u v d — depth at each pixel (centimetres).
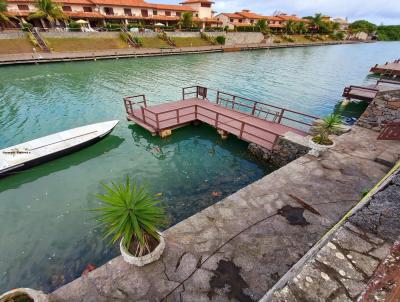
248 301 361
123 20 4962
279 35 7212
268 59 4175
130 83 2269
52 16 3825
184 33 4994
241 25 6731
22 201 784
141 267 409
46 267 555
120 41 4119
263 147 974
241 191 609
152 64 3288
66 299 360
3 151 934
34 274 540
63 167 974
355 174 674
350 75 2970
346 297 179
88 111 1572
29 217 712
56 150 969
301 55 4912
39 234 648
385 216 256
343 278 193
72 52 3416
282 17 8500
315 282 190
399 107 872
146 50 3962
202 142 1170
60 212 732
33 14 3762
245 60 3969
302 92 2164
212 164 993
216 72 2923
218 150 1101
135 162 1013
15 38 3272
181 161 1016
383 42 9988
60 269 550
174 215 702
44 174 929
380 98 914
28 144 995
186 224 504
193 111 1369
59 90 2011
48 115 1498
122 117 1476
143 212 382
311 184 635
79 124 1382
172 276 396
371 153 779
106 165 991
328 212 538
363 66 3672
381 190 298
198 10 6369
